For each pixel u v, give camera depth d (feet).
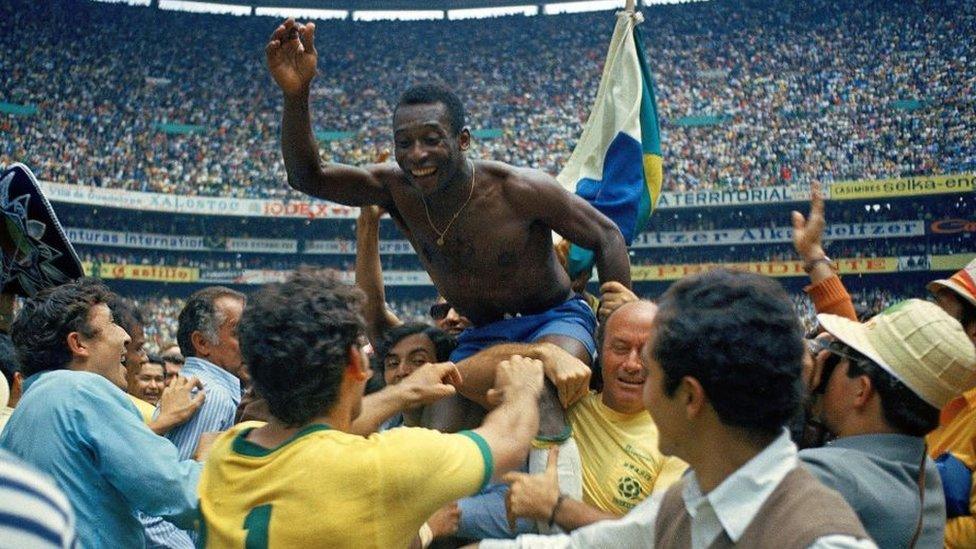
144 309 130.93
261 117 138.92
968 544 11.40
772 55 137.59
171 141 132.98
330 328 8.36
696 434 6.95
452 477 8.21
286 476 7.99
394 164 14.37
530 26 154.20
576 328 13.47
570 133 137.49
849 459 8.90
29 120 126.31
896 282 124.98
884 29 134.82
